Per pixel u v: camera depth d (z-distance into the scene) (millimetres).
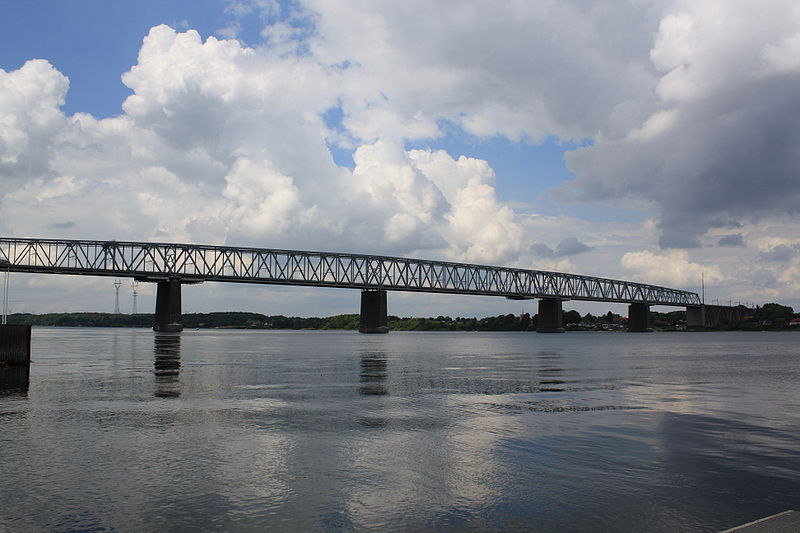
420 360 66375
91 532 11867
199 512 13008
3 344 47750
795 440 20344
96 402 28156
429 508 13375
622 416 25172
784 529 10789
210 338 165000
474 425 22797
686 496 14227
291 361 61469
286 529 12133
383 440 20000
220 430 21469
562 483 15172
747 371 51750
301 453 18094
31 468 16203
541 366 56938
